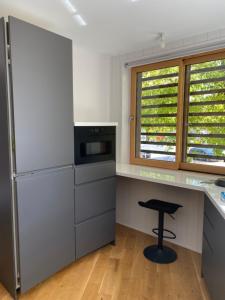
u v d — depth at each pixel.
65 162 2.07
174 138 2.76
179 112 2.67
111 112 3.28
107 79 3.21
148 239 2.88
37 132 1.82
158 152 2.93
